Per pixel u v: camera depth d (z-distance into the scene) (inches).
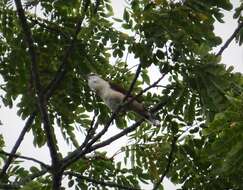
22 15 473.7
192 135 525.0
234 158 394.0
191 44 459.2
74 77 566.3
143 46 467.2
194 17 468.8
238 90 444.1
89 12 557.6
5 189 500.7
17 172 530.9
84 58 554.9
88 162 553.9
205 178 521.7
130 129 506.3
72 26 567.2
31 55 479.5
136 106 536.1
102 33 518.0
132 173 546.3
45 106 480.4
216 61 453.4
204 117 449.1
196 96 476.7
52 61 569.3
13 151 530.9
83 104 577.3
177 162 529.7
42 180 498.0
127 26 480.4
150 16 463.8
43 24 561.9
